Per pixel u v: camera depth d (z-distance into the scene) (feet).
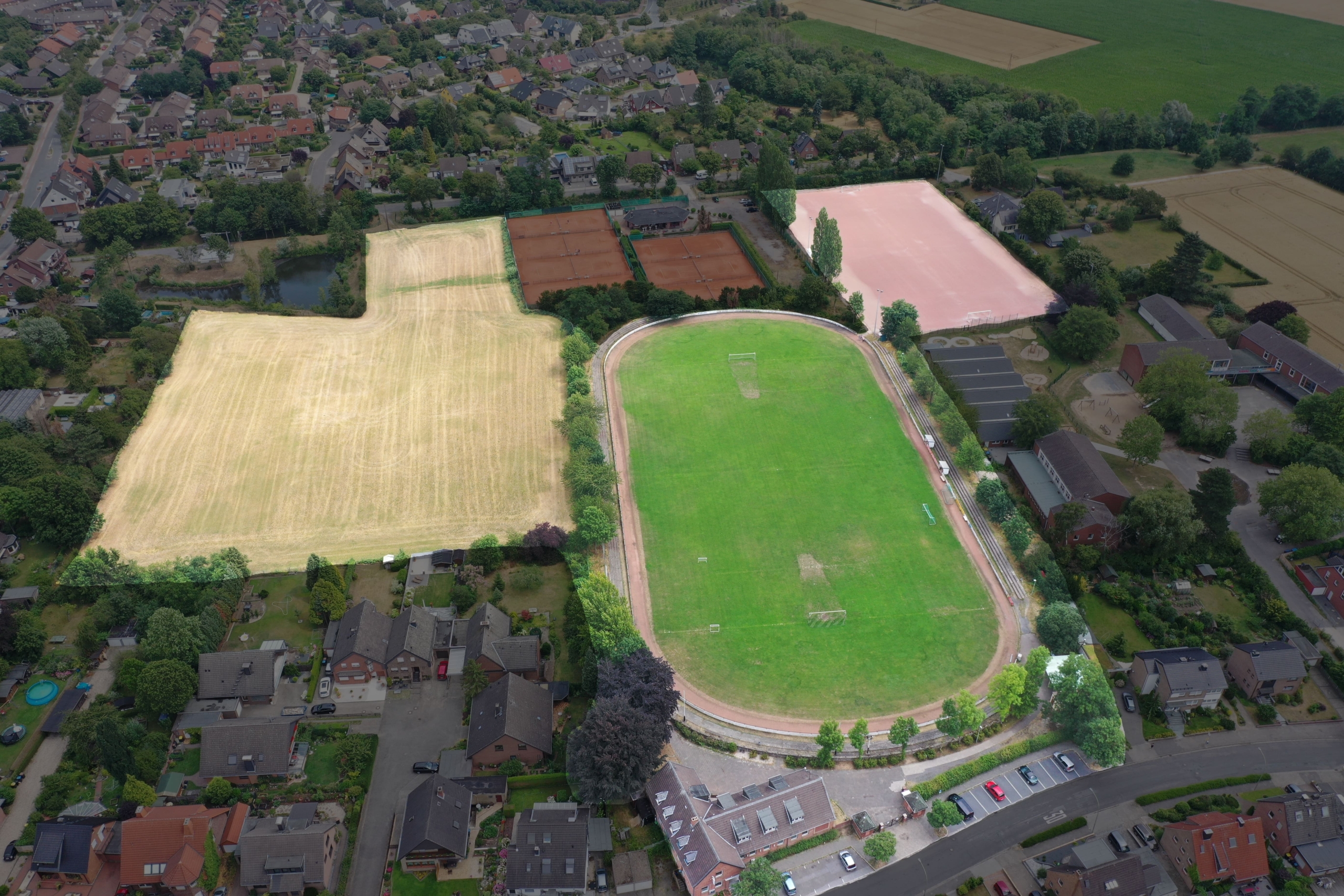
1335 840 404.98
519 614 520.42
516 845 397.80
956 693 475.72
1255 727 464.65
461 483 611.06
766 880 385.50
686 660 494.59
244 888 400.67
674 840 398.01
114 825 417.28
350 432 654.94
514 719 441.68
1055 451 606.55
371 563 556.51
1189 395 645.51
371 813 427.74
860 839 416.67
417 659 479.82
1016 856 409.08
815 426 651.25
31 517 558.15
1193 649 480.64
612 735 411.75
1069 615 488.02
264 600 530.68
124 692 481.87
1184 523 538.47
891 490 597.52
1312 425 638.94
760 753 447.01
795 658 494.18
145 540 568.41
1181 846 400.67
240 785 440.45
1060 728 457.27
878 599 525.34
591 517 549.13
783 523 574.15
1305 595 535.60
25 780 445.78
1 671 487.61
